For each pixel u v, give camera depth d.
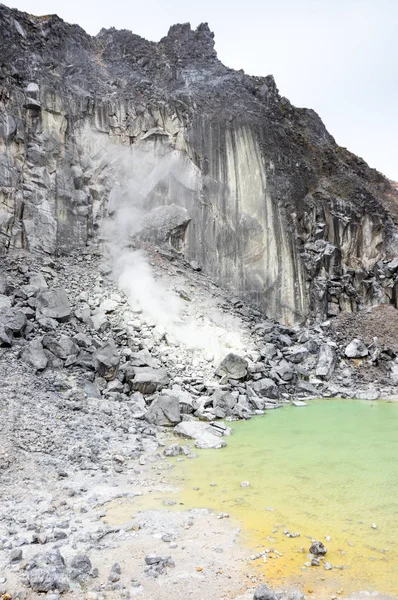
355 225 29.72
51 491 8.45
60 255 23.88
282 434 12.90
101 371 15.62
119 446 11.23
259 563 5.90
